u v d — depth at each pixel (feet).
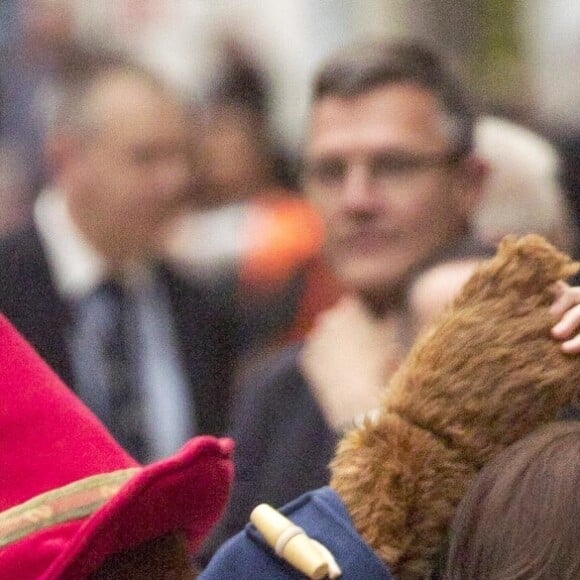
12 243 29.35
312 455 21.29
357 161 22.25
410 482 14.01
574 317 14.26
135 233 29.84
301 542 13.69
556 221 23.40
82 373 28.96
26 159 38.24
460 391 14.15
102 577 13.46
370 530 13.98
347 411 21.15
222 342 30.35
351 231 22.18
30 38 39.99
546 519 13.08
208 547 21.76
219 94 36.83
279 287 31.22
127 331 29.48
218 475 13.65
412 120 22.29
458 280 19.11
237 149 35.68
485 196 22.80
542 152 24.09
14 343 13.97
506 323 14.30
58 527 13.23
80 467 13.53
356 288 21.93
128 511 12.94
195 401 29.68
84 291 29.45
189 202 31.12
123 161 29.96
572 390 14.19
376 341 21.45
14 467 13.44
